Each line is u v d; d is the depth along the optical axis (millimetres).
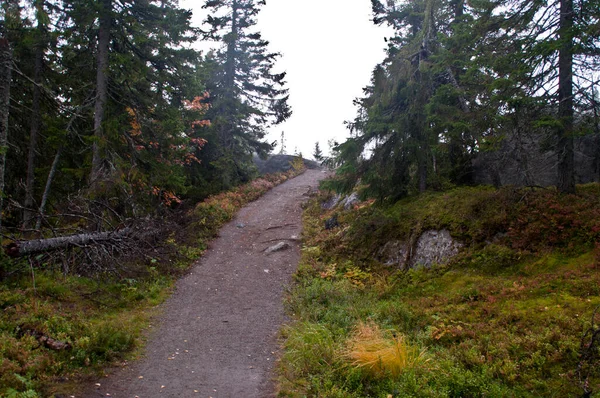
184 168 23594
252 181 29812
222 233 18781
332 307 9930
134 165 14391
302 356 7098
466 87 13156
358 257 13602
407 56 14062
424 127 13406
